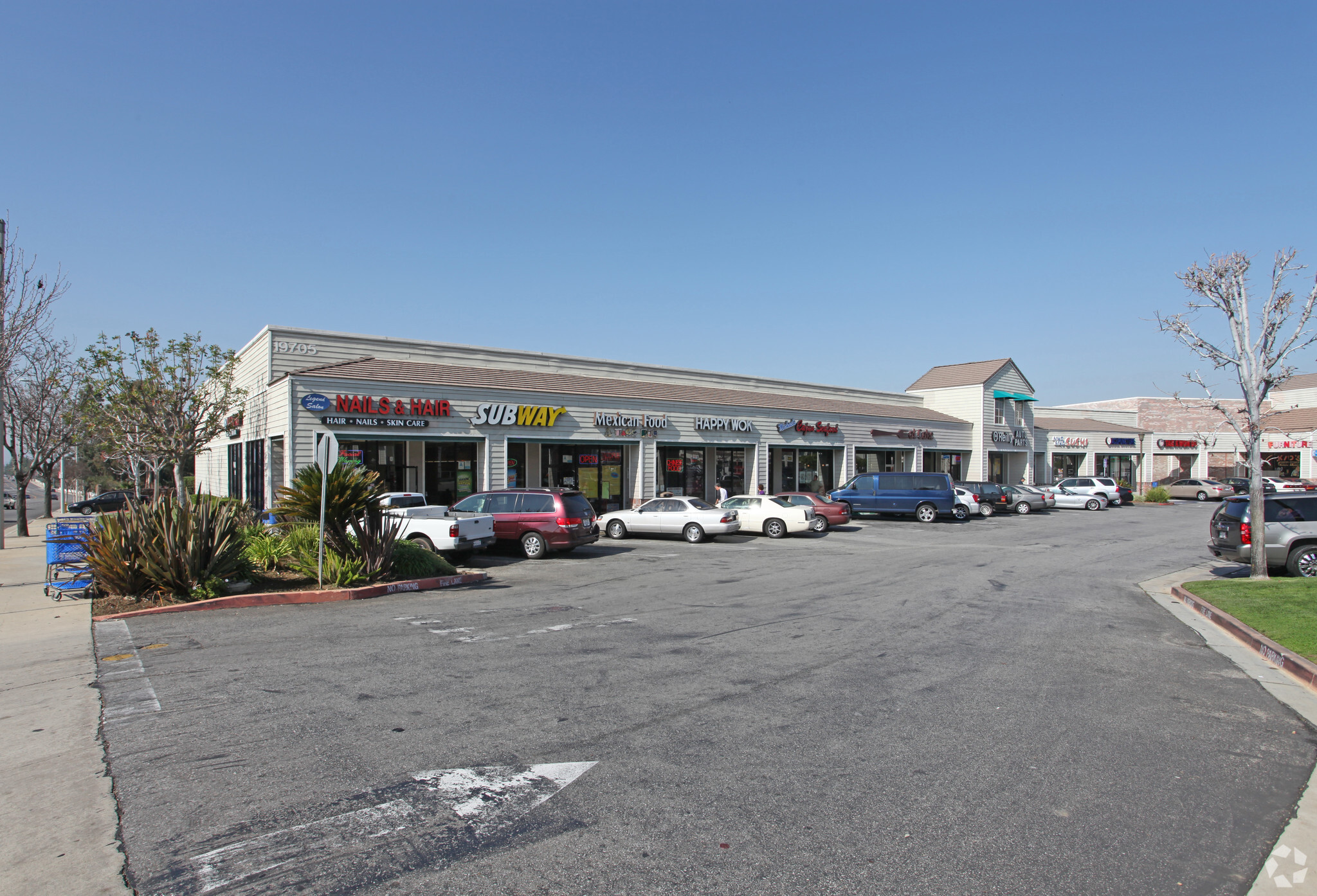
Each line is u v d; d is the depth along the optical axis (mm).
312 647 8156
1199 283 13188
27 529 25266
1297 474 46688
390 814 4242
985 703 6328
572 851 3850
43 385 25281
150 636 8742
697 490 29516
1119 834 4102
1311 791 4688
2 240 16969
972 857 3832
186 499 12648
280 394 19422
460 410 21438
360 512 12594
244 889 3494
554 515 16953
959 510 29578
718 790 4574
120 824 4121
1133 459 52969
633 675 7043
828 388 39594
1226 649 8547
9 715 5926
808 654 7898
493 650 8039
